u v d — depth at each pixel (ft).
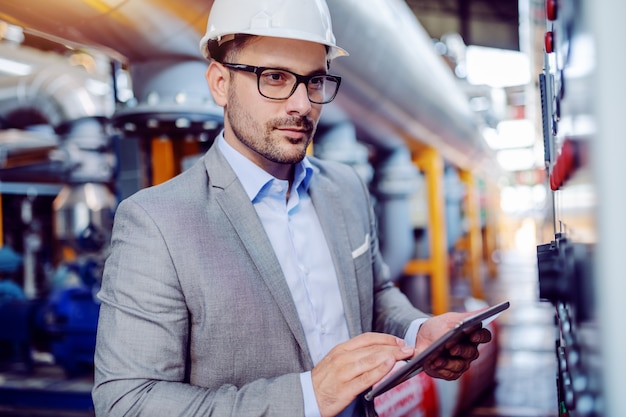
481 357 16.10
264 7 3.58
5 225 43.91
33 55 25.34
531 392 16.84
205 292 3.50
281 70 3.55
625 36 1.38
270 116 3.60
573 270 2.11
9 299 22.77
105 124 21.39
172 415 3.17
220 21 3.75
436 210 22.00
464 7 18.38
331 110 11.43
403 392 10.58
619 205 1.38
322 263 4.25
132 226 3.55
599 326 1.48
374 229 5.03
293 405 3.14
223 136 4.09
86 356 18.85
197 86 8.02
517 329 26.61
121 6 6.38
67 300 19.25
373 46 9.81
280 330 3.67
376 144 17.43
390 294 5.02
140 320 3.38
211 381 3.58
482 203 55.06
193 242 3.55
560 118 2.46
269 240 3.84
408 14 13.16
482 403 16.01
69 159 21.22
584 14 1.55
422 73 13.66
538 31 12.59
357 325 4.22
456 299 36.58
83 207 21.24
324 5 3.91
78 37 6.98
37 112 22.04
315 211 4.41
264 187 4.04
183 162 10.87
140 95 8.12
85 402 16.15
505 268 61.82
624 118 1.38
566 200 2.37
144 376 3.29
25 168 33.53
